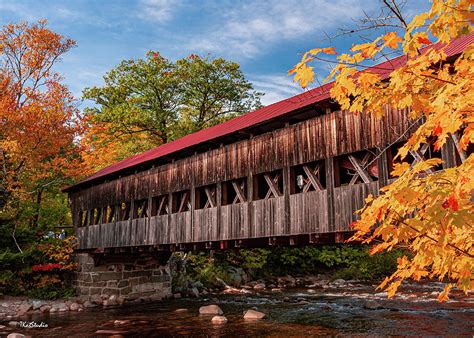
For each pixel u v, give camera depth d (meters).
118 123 29.55
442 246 2.54
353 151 9.91
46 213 23.19
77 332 11.90
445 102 2.46
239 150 13.05
